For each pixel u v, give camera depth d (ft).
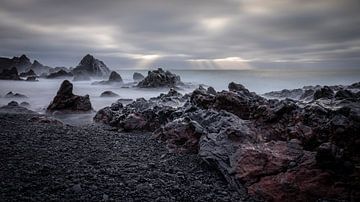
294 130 47.34
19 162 44.39
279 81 350.43
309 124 47.65
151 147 58.59
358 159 38.01
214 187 38.68
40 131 68.59
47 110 123.34
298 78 377.91
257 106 61.52
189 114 66.49
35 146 54.60
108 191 35.55
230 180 39.42
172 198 34.53
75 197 33.50
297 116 50.49
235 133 47.52
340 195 33.76
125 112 93.66
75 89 255.29
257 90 269.85
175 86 241.96
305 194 34.32
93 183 37.73
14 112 113.50
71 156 49.57
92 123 94.84
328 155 35.12
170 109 81.56
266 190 35.73
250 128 51.47
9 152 49.47
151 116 81.46
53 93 211.00
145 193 35.55
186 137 57.21
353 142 39.81
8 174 39.19
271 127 52.85
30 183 36.60
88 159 48.24
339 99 55.26
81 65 445.78
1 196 32.68
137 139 65.82
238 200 34.94
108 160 48.52
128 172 42.70
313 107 49.55
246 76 436.35
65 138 62.75
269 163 39.17
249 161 40.11
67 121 100.42
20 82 322.55
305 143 44.75
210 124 57.26
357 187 33.96
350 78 375.04
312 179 35.12
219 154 44.70
